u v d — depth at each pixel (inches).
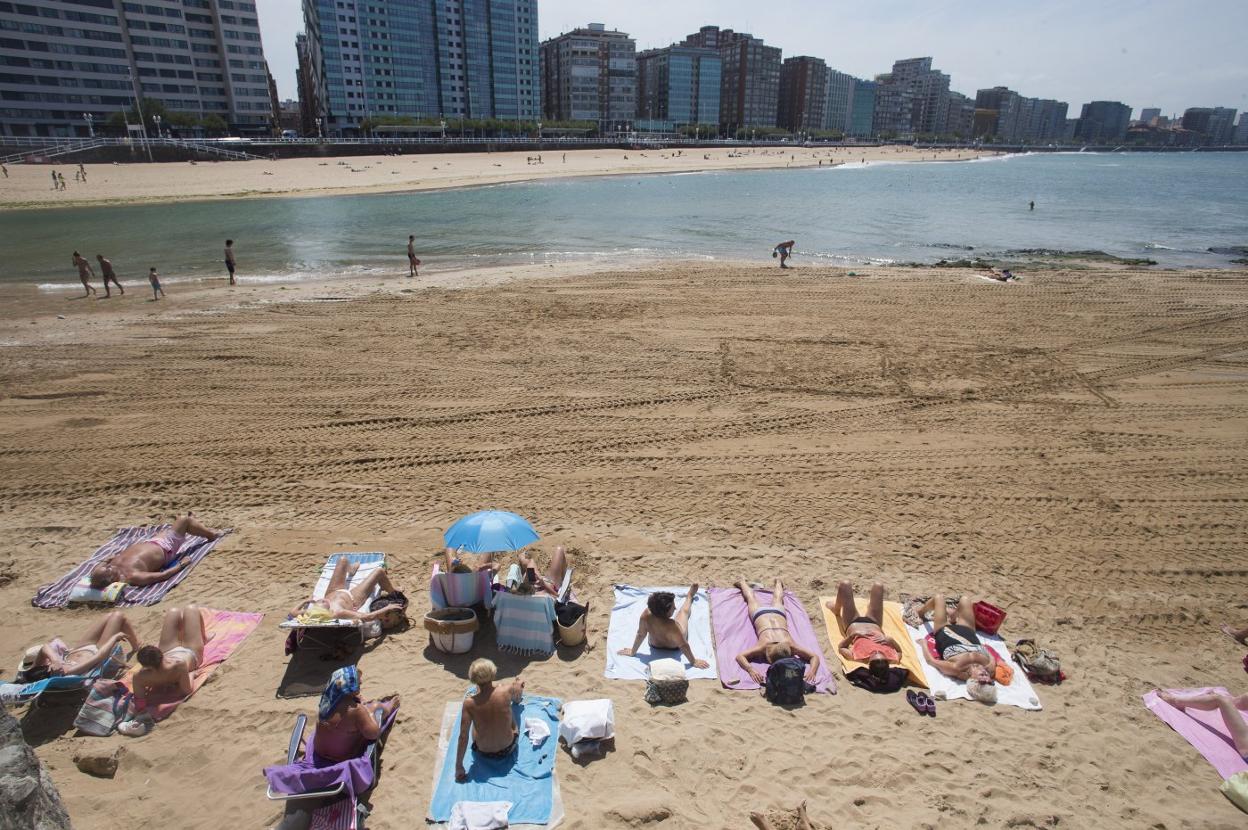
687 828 199.5
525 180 2984.7
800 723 238.5
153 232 1416.1
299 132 5989.2
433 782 214.1
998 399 532.4
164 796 210.7
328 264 1067.9
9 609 297.0
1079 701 251.6
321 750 215.5
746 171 4195.4
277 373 585.3
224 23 4643.2
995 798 210.5
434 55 6107.3
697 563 331.6
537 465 431.2
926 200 2244.1
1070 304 790.5
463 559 331.6
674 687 247.9
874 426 487.5
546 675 260.8
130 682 251.6
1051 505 390.0
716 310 770.8
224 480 412.2
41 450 449.1
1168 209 2014.0
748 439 467.5
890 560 337.7
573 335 682.8
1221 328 698.8
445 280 936.3
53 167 2714.1
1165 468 431.5
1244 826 203.2
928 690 253.9
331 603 276.2
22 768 163.8
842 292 851.4
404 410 511.5
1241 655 280.5
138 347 650.2
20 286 917.8
